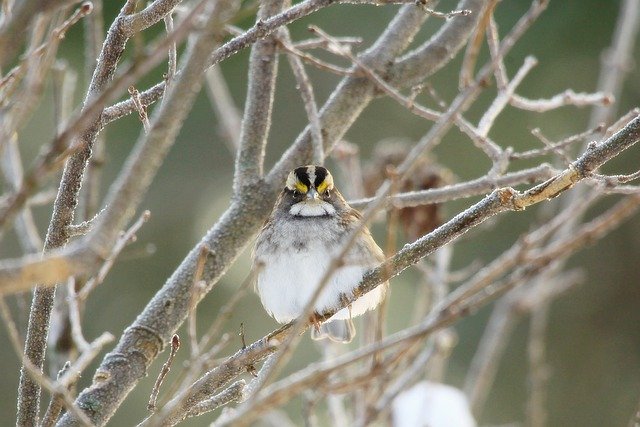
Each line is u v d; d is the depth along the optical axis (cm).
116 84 509
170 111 545
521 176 987
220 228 997
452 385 1836
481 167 1897
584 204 1023
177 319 939
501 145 1892
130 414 1722
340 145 1229
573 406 1992
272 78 1034
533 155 997
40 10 501
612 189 836
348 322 1110
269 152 1941
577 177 755
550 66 1880
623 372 2000
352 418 1115
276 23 822
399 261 802
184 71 547
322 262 1025
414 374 987
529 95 1886
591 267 2022
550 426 1983
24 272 509
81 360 648
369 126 1948
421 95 1923
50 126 1798
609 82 1297
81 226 766
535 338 1195
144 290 1844
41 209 1823
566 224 1164
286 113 1955
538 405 1165
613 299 2020
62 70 1003
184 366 651
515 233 1903
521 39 1877
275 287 1052
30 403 784
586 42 1872
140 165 538
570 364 2003
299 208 1052
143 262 1855
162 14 768
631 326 2012
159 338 923
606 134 946
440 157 1908
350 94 1080
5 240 1797
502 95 1044
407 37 1107
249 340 1802
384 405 964
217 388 728
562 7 1877
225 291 1809
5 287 507
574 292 2006
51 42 613
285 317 1070
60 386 622
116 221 531
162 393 1714
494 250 1900
